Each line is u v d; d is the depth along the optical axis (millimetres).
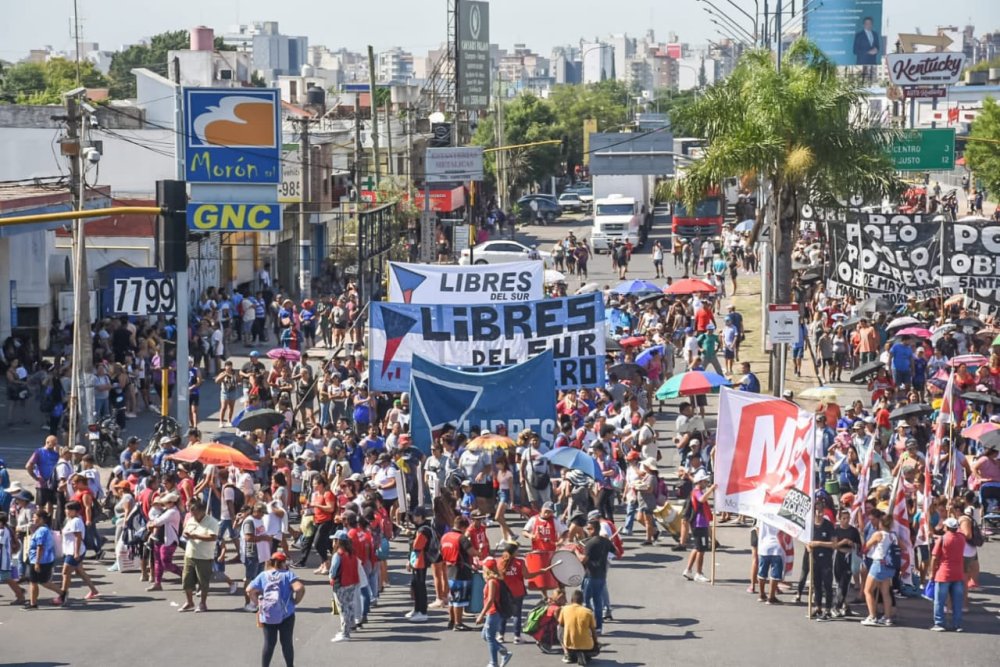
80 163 42000
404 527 33719
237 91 57500
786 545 27750
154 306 43344
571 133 181500
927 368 47562
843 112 53562
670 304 62125
